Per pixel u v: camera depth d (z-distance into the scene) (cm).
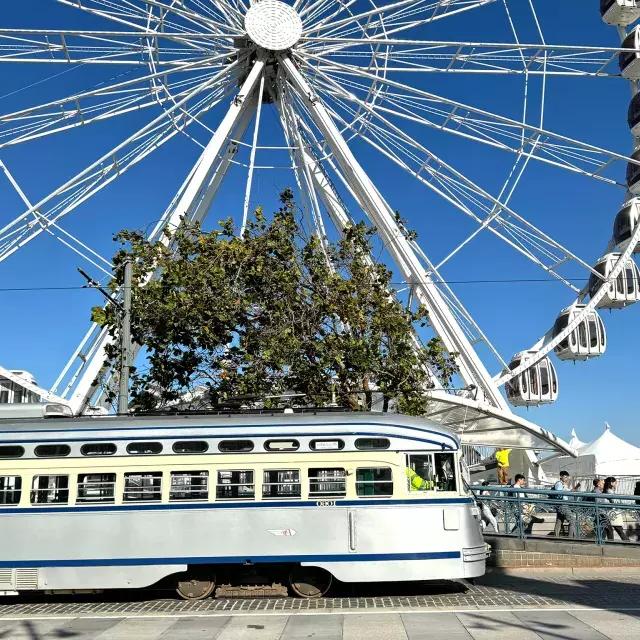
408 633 1066
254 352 2227
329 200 3069
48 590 1387
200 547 1380
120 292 2316
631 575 1620
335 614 1228
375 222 3042
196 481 1404
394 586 1533
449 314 3014
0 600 1466
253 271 2234
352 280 2278
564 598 1341
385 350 2284
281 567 1441
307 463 1412
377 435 1421
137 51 3005
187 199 2794
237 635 1080
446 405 3100
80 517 1392
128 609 1334
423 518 1395
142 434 1417
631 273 3266
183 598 1420
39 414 1530
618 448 3788
